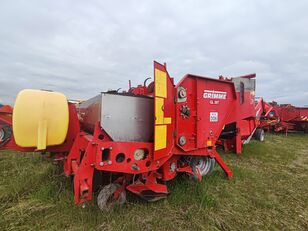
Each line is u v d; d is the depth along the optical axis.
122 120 2.83
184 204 3.20
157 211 2.97
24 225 2.56
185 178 4.07
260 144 8.82
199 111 3.83
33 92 2.90
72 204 2.94
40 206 2.96
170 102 3.28
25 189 3.44
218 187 4.06
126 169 2.78
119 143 2.72
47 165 4.65
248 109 6.93
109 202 2.88
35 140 2.85
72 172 3.17
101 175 3.08
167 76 3.20
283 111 14.26
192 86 3.74
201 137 3.90
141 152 2.92
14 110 2.77
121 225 2.58
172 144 3.36
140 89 4.14
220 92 4.29
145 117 3.07
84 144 3.09
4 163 4.82
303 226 2.88
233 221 2.90
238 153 6.75
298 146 9.59
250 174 4.85
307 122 14.32
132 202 3.15
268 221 2.96
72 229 2.50
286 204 3.52
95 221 2.61
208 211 3.07
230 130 6.78
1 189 3.42
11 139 3.23
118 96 2.79
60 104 3.05
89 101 3.73
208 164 4.48
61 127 3.04
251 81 7.00
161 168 3.44
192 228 2.65
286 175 5.05
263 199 3.60
